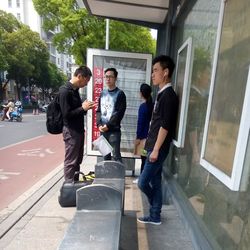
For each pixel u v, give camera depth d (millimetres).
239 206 1961
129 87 5777
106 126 4555
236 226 2000
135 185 5188
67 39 17094
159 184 3324
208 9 3006
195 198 3053
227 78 2062
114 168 3348
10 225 3461
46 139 11797
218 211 2354
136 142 4902
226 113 2012
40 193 4691
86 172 6164
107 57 5617
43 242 3084
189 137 3432
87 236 1961
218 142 2109
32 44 32875
